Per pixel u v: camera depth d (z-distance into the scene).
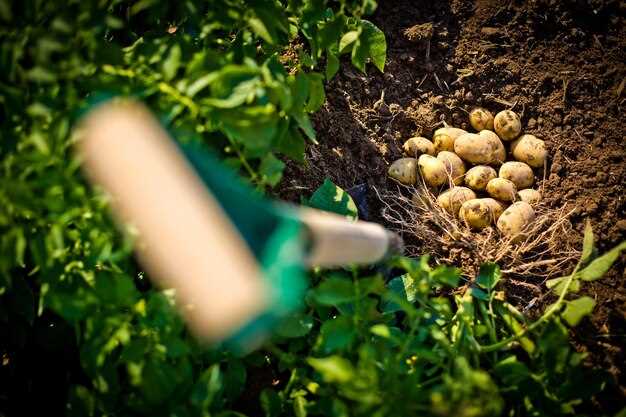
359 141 1.13
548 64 1.16
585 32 1.16
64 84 0.78
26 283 0.90
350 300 0.81
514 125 1.11
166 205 0.48
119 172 0.50
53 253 0.77
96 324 0.77
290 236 0.61
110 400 0.80
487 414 0.76
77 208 0.74
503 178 1.08
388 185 1.12
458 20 1.19
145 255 0.78
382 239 0.75
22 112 0.77
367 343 0.78
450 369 0.84
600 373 0.84
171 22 0.93
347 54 1.17
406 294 0.97
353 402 0.84
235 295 0.47
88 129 0.57
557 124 1.13
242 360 0.94
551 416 0.85
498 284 1.04
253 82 0.76
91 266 0.79
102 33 0.88
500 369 0.87
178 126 0.77
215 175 0.60
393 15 1.20
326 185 1.02
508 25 1.17
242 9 0.83
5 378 0.98
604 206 1.08
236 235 0.51
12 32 0.76
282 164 0.81
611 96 1.14
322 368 0.74
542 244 1.07
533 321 1.01
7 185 0.71
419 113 1.15
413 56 1.18
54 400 0.98
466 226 1.07
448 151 1.12
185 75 0.80
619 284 1.02
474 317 0.97
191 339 0.86
